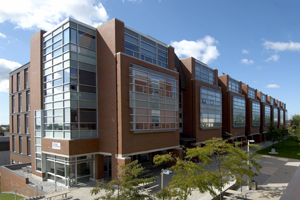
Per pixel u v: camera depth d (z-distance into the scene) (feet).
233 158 41.60
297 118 193.67
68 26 53.78
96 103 59.11
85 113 55.98
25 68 79.66
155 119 63.10
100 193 47.75
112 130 54.70
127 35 60.90
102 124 57.41
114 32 55.83
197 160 79.20
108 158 63.10
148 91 61.11
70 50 53.57
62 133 54.44
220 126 102.27
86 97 56.65
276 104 237.25
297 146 143.13
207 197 41.14
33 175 63.82
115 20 56.03
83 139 54.19
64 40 55.01
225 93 117.50
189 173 31.42
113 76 55.31
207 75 101.71
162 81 66.95
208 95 95.20
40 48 61.93
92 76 58.70
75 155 51.98
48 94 59.88
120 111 53.36
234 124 118.62
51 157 58.44
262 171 71.87
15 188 61.98
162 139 66.28
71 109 52.85
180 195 30.96
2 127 239.71
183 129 89.92
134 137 56.49
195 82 87.66
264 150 123.95
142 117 58.54
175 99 72.43
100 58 59.11
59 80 56.08
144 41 66.49
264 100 190.49
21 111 83.51
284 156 103.09
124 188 28.32
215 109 100.42
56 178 56.65
